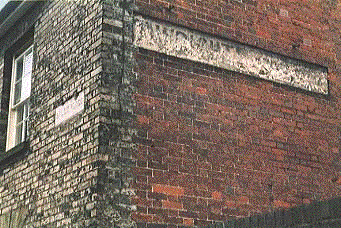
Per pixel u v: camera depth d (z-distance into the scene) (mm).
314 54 8805
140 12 7262
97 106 6645
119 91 6801
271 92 8164
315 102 8609
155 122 7004
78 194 6621
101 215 6258
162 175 6867
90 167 6512
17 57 9672
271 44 8352
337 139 8672
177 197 6906
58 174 7156
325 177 8344
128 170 6613
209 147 7355
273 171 7836
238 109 7766
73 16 7625
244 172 7559
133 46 7086
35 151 7867
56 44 7938
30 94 8406
